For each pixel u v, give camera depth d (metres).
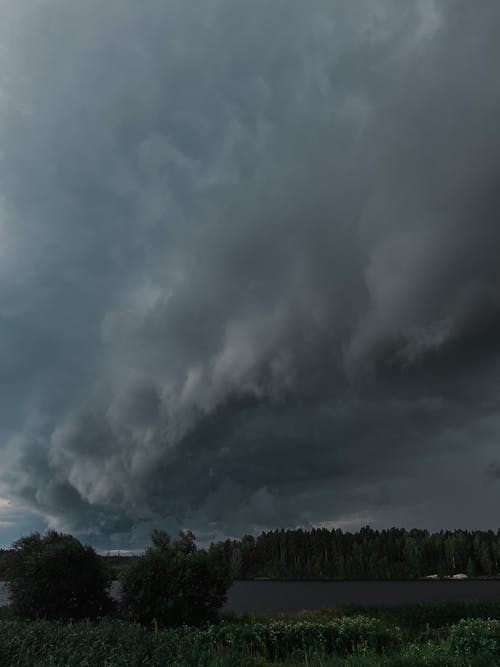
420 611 25.48
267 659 15.11
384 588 94.12
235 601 59.00
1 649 12.21
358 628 17.94
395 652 15.48
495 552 154.12
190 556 23.27
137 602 21.78
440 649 14.62
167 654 12.79
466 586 101.62
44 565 22.61
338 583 125.56
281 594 77.19
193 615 21.61
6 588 22.94
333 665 13.03
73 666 11.31
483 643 13.94
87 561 23.45
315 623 18.64
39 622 18.50
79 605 22.77
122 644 13.42
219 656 13.15
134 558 23.45
